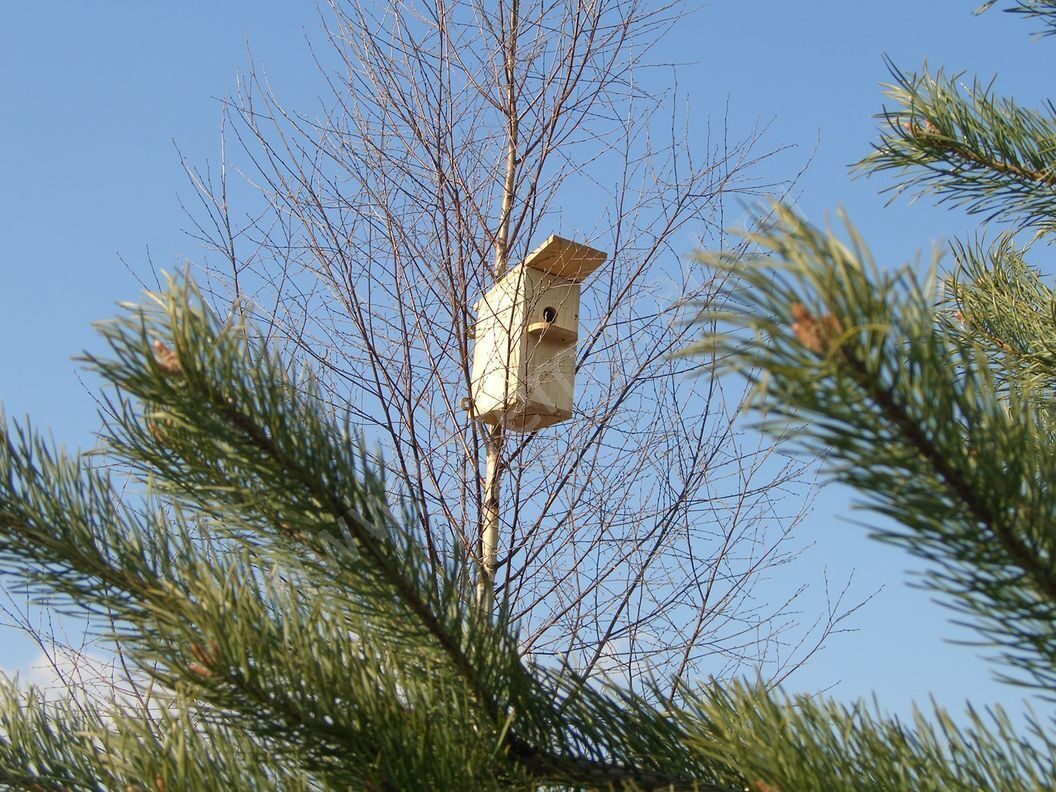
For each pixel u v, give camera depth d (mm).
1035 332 2785
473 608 1674
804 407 987
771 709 1420
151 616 1623
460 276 4879
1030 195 2488
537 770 1670
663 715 1697
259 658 1503
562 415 4270
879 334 977
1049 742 1298
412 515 1643
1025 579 1074
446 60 5266
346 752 1509
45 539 1595
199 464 1563
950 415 1030
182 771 1473
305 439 1524
